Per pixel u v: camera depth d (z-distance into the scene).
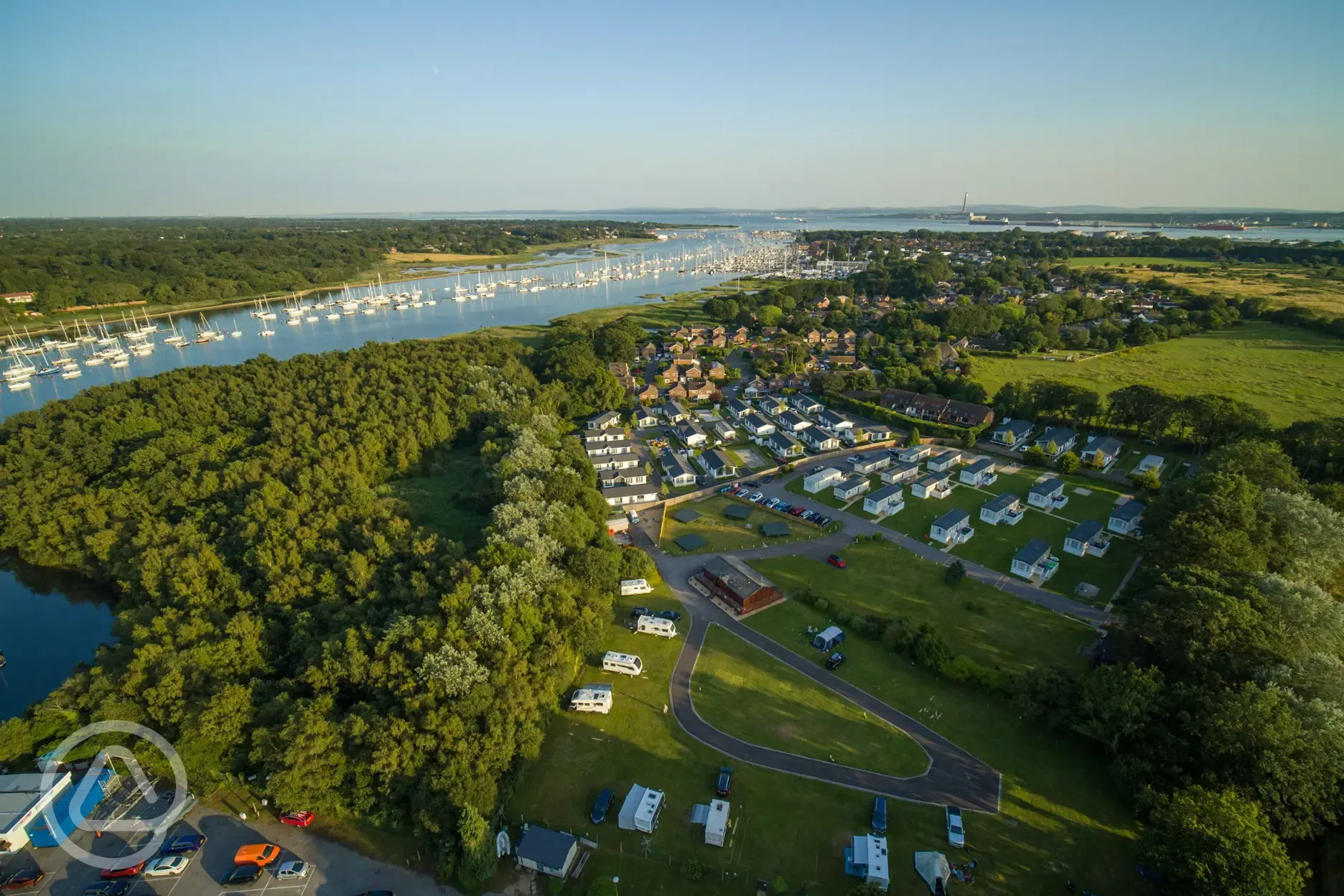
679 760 66.62
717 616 90.56
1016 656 81.00
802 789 62.91
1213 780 54.50
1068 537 105.69
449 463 136.25
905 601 93.00
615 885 52.03
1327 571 78.06
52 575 108.75
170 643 72.44
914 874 54.34
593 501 109.06
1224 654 64.00
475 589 76.19
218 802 62.06
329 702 63.19
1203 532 78.88
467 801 56.06
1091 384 189.00
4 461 128.50
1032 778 63.41
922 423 161.38
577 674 78.06
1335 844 53.47
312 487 108.88
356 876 54.69
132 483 117.25
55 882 54.78
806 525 115.38
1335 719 55.09
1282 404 162.75
